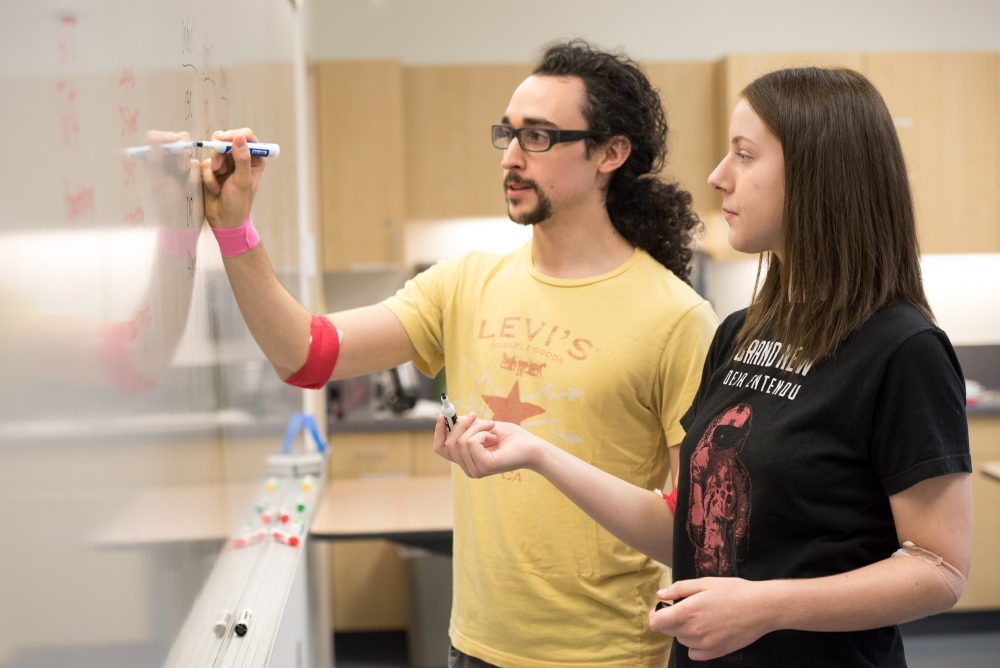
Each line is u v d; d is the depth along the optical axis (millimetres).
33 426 666
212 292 1370
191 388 1201
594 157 1650
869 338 1082
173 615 1072
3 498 613
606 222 1693
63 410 725
